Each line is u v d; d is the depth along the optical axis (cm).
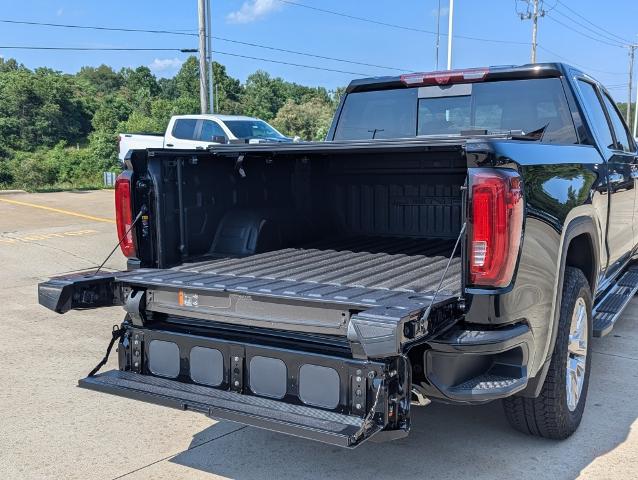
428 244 482
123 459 372
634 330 616
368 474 349
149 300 357
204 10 2352
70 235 1230
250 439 398
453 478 343
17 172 3528
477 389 293
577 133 451
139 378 347
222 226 446
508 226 290
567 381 376
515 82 476
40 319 674
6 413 437
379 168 508
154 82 14475
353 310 292
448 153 479
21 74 10088
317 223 515
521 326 306
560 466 353
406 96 523
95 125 9412
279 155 481
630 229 555
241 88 10538
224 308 333
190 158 418
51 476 352
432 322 287
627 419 414
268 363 312
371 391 283
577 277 382
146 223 394
